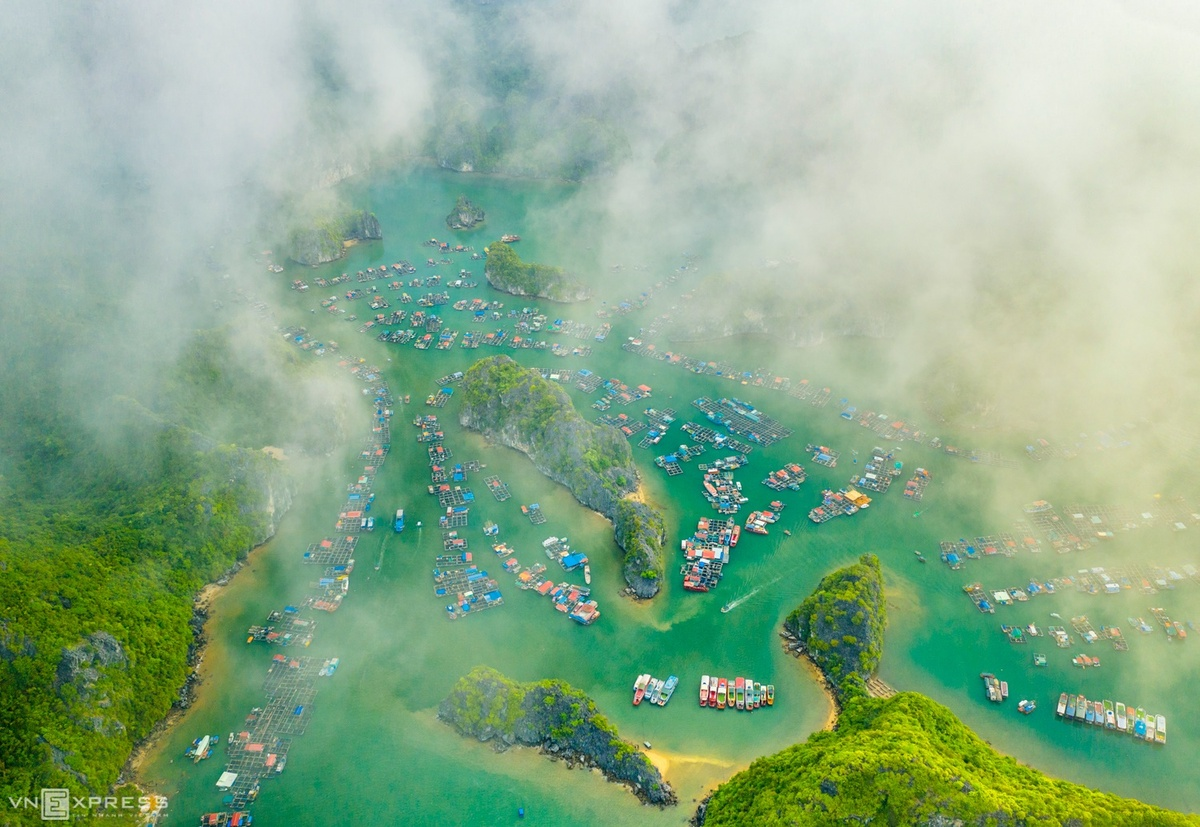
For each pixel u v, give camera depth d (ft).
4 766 538.88
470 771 595.47
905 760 498.28
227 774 590.55
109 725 588.09
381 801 575.38
